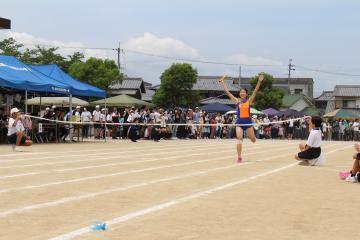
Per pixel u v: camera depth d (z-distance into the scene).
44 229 4.76
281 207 6.14
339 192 7.55
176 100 53.12
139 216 5.45
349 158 15.59
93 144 21.91
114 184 8.04
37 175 9.16
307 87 91.38
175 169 10.77
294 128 38.38
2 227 4.82
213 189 7.62
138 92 67.81
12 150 16.39
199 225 5.04
